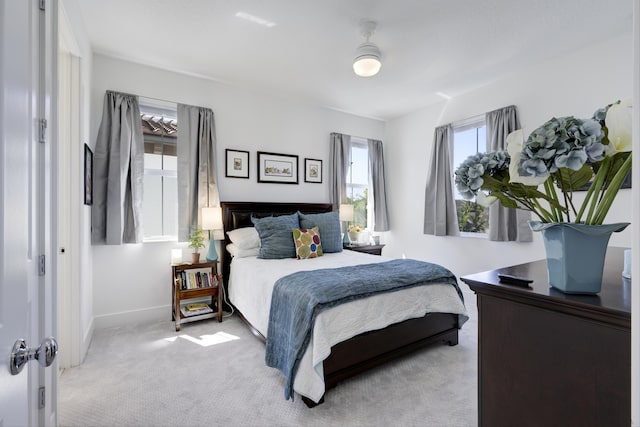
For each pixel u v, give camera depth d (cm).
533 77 314
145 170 317
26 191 85
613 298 73
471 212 382
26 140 87
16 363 68
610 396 66
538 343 80
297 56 293
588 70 275
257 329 245
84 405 173
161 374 207
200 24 243
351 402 177
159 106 318
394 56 291
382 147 488
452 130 400
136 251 304
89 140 267
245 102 371
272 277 233
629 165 69
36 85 110
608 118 68
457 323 257
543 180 70
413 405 175
